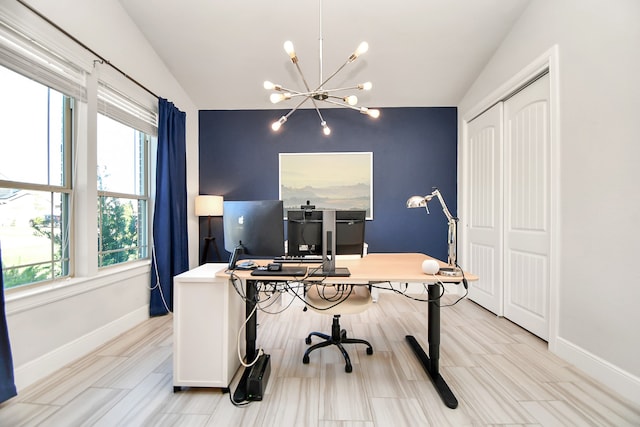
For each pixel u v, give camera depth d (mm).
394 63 3178
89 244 2195
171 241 3061
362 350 2256
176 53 3037
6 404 1561
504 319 2883
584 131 1908
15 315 1670
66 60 1980
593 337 1838
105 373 1886
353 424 1435
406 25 2740
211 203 3643
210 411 1530
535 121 2461
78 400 1608
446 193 3875
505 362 2037
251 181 3955
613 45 1709
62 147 2094
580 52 1935
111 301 2408
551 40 2191
